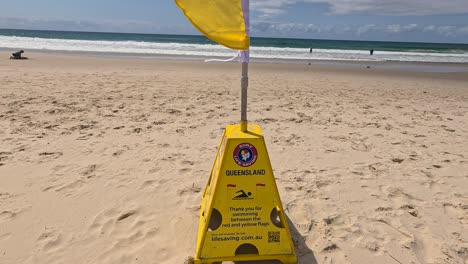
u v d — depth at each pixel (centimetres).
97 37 7238
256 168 248
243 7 217
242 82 246
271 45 5534
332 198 361
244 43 222
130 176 397
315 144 534
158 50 3181
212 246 251
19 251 263
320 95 989
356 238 291
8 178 381
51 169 408
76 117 634
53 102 741
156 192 361
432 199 367
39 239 278
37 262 252
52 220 304
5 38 5019
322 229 302
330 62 2525
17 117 616
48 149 471
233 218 252
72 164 425
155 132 565
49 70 1301
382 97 1005
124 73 1313
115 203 337
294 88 1104
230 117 677
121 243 276
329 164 455
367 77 1587
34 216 310
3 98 754
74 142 503
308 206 342
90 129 568
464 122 714
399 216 329
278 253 255
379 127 648
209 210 250
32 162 426
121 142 511
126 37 7725
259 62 2305
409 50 5006
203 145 510
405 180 412
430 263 264
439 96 1072
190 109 734
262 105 805
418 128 653
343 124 661
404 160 479
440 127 666
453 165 466
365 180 409
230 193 249
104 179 387
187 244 277
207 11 215
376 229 306
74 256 259
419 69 2156
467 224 320
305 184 391
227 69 1677
